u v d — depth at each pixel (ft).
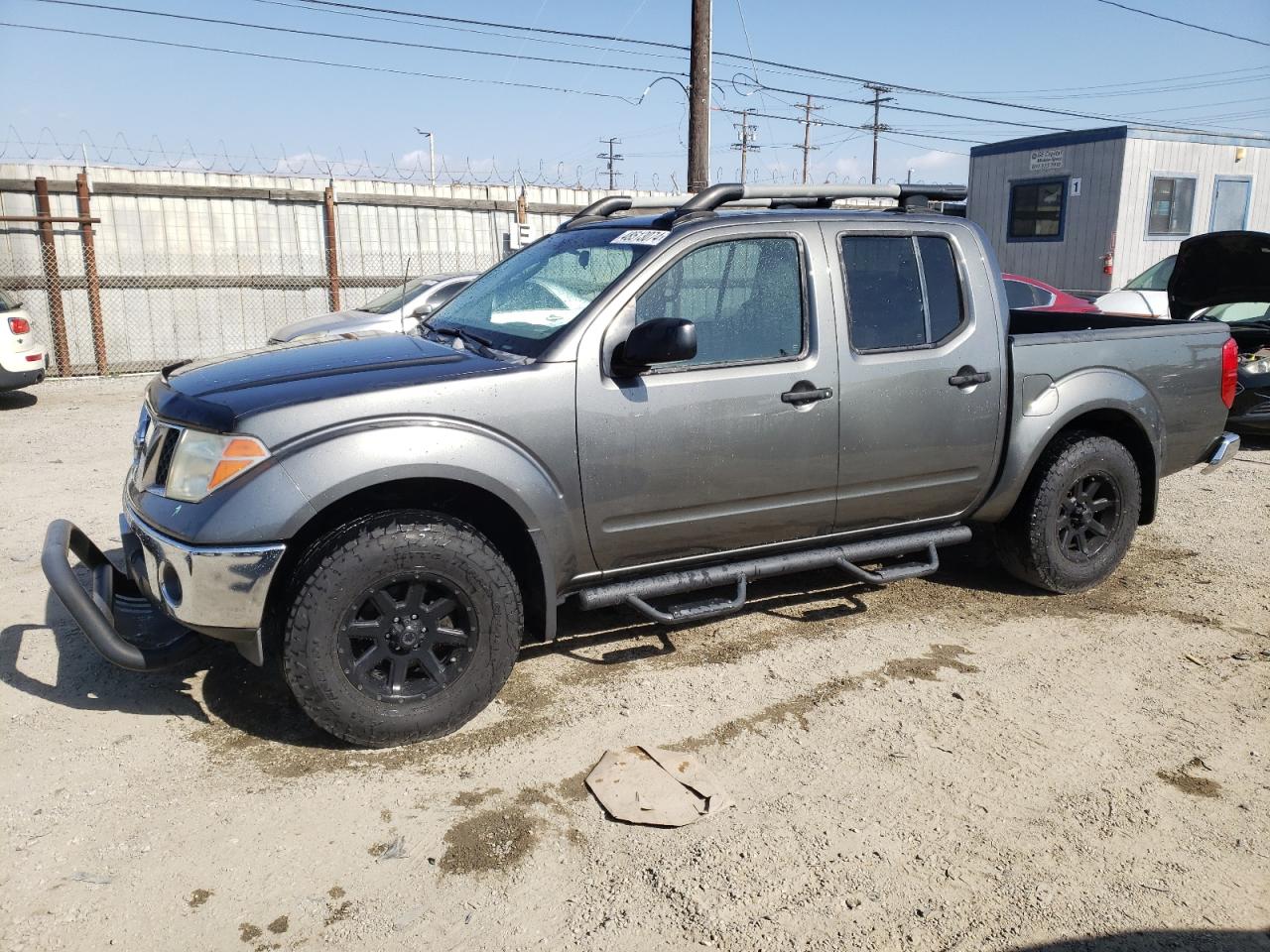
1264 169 59.52
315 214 51.55
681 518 13.07
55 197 45.32
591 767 11.39
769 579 17.62
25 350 36.91
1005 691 13.41
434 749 11.73
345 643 11.12
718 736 12.11
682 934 8.74
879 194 15.14
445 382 11.49
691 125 53.26
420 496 12.13
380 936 8.68
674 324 11.46
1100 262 55.67
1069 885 9.45
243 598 10.77
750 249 13.42
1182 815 10.61
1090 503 16.66
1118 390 16.19
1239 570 18.43
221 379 11.91
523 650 14.53
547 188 59.26
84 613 11.34
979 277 15.12
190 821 10.23
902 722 12.51
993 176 61.87
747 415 13.12
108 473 25.31
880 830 10.25
